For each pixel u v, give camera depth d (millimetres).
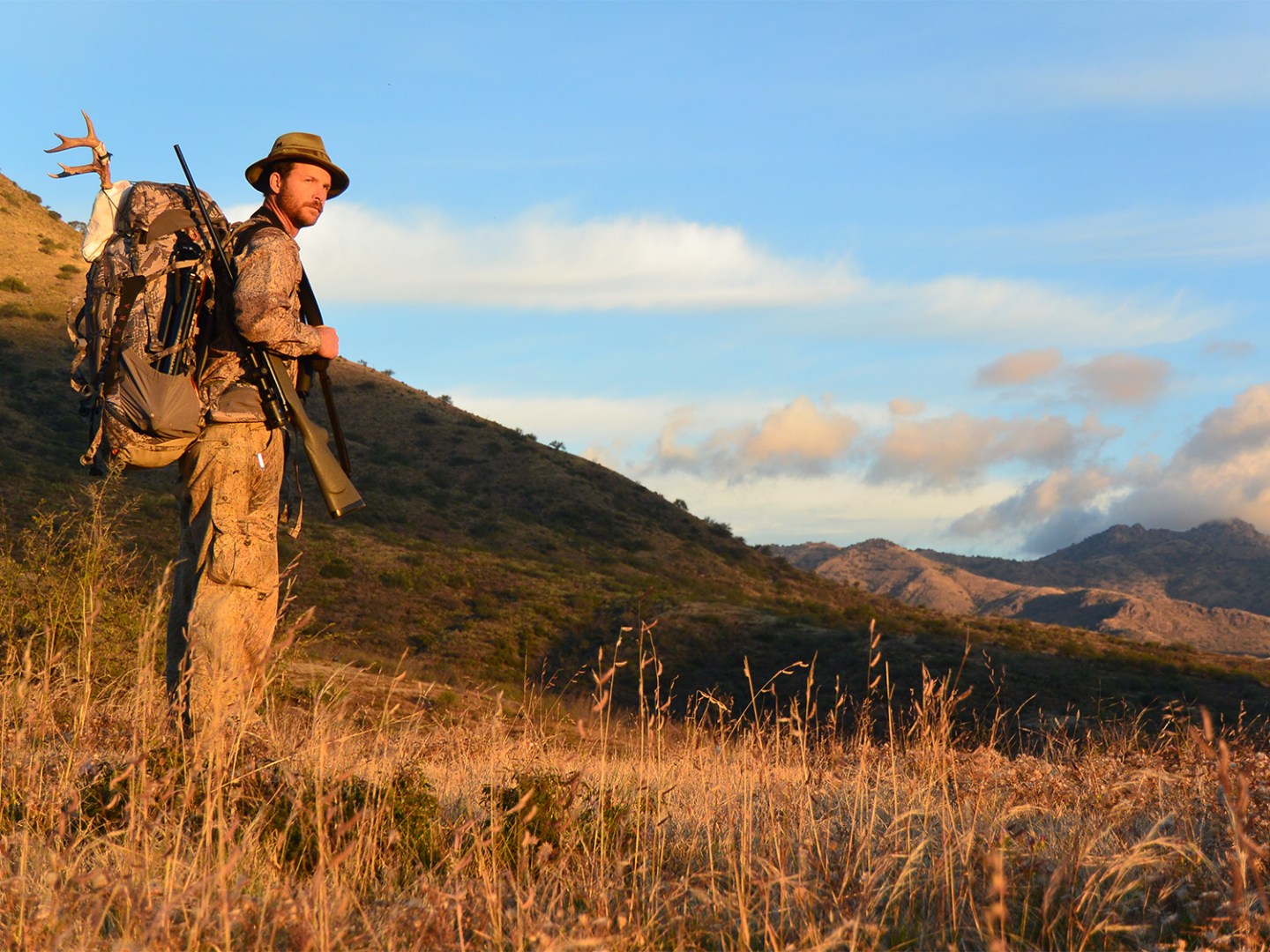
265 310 4656
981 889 3461
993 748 5543
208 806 3092
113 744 4258
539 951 2561
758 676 42531
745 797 4148
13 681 4355
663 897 3303
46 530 8992
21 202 112875
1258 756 4895
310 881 3139
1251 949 2902
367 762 4266
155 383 4516
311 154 4977
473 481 88250
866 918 3137
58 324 82375
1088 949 3178
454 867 3283
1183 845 3709
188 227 4641
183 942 2578
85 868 3219
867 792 4715
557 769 4684
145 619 4336
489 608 49250
